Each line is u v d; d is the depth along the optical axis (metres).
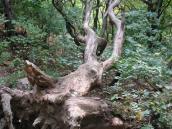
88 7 7.54
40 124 4.15
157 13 10.80
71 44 9.18
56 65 7.94
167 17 12.36
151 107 4.86
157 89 5.98
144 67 5.86
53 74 7.07
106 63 5.85
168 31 12.26
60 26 10.38
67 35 10.25
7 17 9.58
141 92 5.55
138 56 6.71
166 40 10.71
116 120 4.20
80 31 10.01
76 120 3.67
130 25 8.76
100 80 4.92
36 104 4.21
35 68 4.13
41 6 10.37
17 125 4.54
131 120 4.50
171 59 8.23
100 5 11.43
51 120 4.02
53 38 10.08
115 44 6.49
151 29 9.23
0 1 10.29
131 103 4.89
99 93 6.00
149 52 7.62
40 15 10.36
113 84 6.53
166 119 4.75
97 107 4.03
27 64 4.09
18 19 9.63
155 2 10.95
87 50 6.07
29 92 4.35
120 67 6.06
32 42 8.93
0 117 4.53
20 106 4.38
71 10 10.75
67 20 9.64
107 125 4.13
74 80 4.57
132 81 6.33
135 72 5.93
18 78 6.34
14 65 7.79
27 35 9.32
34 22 9.89
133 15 9.22
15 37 8.91
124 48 7.71
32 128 4.37
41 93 4.21
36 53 8.46
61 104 3.95
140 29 8.92
